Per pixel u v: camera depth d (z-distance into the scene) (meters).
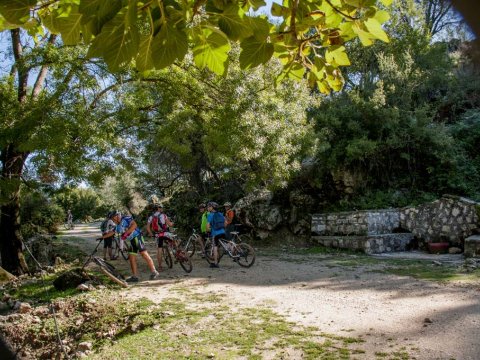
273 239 16.73
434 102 18.09
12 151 12.46
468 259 10.17
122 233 10.51
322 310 6.54
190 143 15.09
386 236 13.56
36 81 13.21
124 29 1.18
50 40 11.39
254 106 12.13
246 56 1.48
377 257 12.27
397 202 15.48
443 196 13.19
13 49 13.19
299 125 14.73
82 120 10.20
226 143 11.91
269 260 12.52
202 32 1.43
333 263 11.43
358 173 16.52
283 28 1.74
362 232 13.95
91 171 11.59
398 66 17.19
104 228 14.40
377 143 15.98
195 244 13.07
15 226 13.41
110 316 6.89
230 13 1.39
